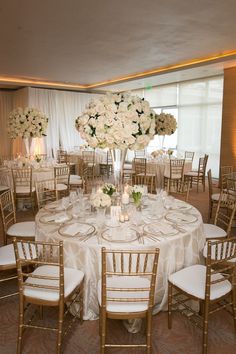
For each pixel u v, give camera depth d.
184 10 4.39
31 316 2.96
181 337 2.68
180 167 7.77
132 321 2.67
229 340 2.66
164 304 2.85
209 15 4.59
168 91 11.15
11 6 4.18
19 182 6.15
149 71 9.05
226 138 8.61
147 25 5.00
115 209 3.07
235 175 6.20
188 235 2.88
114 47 6.34
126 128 3.01
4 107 11.93
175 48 6.46
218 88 9.46
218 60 7.25
